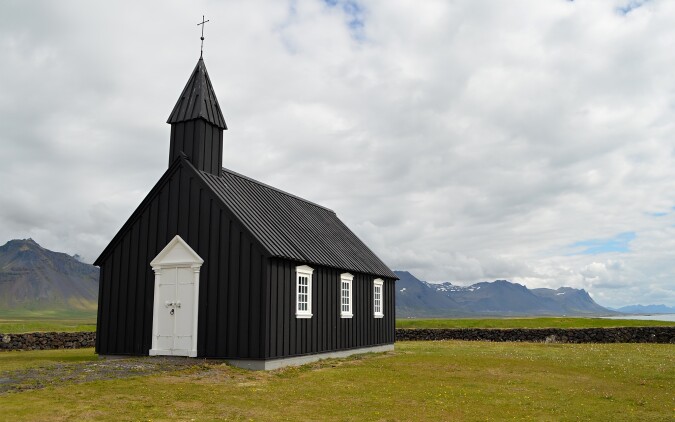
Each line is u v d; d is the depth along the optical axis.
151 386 15.48
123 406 13.14
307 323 23.34
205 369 18.88
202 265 21.77
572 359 26.31
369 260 32.22
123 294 23.31
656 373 21.53
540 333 40.62
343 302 27.23
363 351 28.88
